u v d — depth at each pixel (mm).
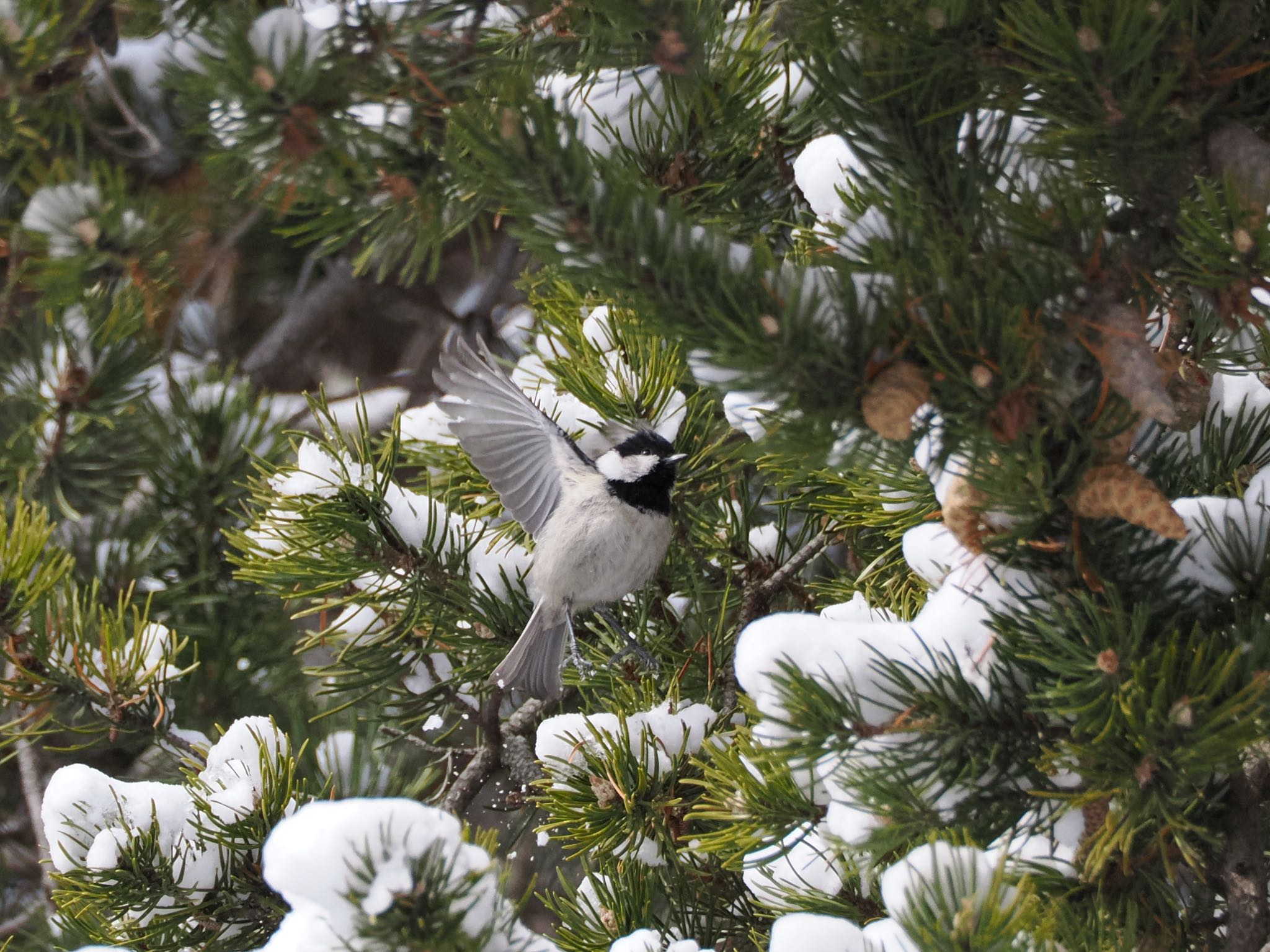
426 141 4629
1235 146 3609
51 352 7703
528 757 7055
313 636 6523
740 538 6910
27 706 6434
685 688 6551
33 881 8859
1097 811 3809
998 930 3209
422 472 7480
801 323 3438
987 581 3975
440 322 12164
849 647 3818
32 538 6121
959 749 3762
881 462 4062
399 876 3162
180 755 6297
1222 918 4238
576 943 5367
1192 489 4805
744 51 6211
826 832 4195
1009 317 3510
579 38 4977
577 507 6461
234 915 5188
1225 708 3488
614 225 3438
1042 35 3518
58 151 4988
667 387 6734
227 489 8844
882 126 3973
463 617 6617
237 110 4227
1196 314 4539
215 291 10797
